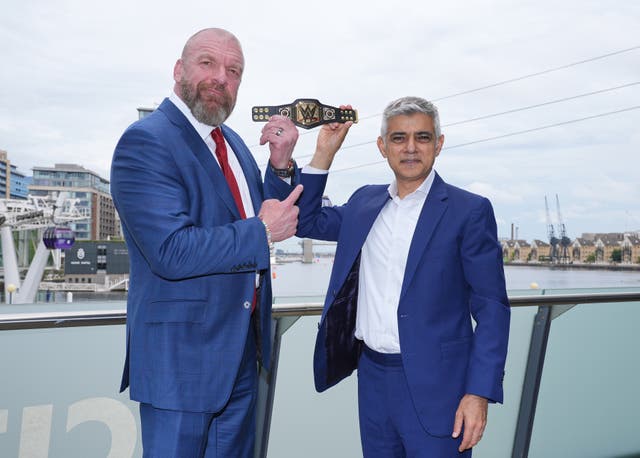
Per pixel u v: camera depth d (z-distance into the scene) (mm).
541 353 1978
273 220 1129
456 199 1243
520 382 2012
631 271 68500
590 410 2166
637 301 2102
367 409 1304
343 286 1347
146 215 1000
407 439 1213
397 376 1233
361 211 1345
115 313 1356
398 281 1250
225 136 1277
